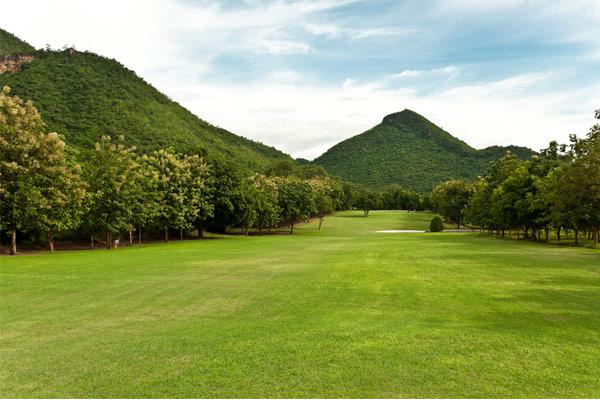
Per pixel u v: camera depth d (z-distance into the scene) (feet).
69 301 42.91
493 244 131.34
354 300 43.34
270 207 220.84
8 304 41.47
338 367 23.91
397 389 21.02
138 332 31.48
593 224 124.98
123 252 102.53
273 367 23.91
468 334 30.63
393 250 106.63
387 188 547.49
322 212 286.25
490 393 20.61
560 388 21.24
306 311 38.45
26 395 20.42
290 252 100.83
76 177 111.34
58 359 25.44
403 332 31.12
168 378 22.38
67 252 106.42
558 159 159.43
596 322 34.30
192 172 177.37
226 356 25.76
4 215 96.78
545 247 118.01
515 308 39.47
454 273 63.10
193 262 77.82
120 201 131.23
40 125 107.14
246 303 42.04
